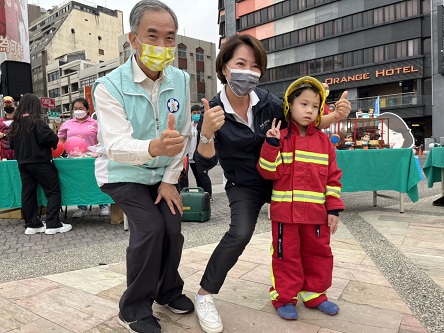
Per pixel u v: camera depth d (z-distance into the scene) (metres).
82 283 2.56
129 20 1.75
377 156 4.57
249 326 1.93
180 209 1.95
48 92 61.09
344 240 3.53
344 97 2.10
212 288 1.93
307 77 1.93
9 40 14.16
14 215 5.18
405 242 3.44
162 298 2.07
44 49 60.06
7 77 9.63
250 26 37.31
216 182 9.77
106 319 2.04
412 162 4.57
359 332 1.86
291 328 1.90
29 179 4.27
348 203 5.66
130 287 1.80
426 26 27.55
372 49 30.16
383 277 2.58
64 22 61.53
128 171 1.81
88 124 5.17
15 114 4.12
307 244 2.02
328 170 2.00
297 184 1.94
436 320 1.96
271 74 36.50
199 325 1.95
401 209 4.82
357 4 30.31
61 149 4.71
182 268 2.82
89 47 64.81
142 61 1.72
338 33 31.55
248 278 2.60
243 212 1.97
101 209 5.39
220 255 1.92
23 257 3.37
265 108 2.02
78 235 4.25
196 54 45.59
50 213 4.31
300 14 33.62
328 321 1.97
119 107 1.72
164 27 1.67
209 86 47.38
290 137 1.99
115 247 3.59
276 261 2.04
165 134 1.48
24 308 2.18
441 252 3.13
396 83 30.67
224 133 1.96
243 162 2.01
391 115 6.41
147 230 1.74
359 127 5.67
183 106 1.95
